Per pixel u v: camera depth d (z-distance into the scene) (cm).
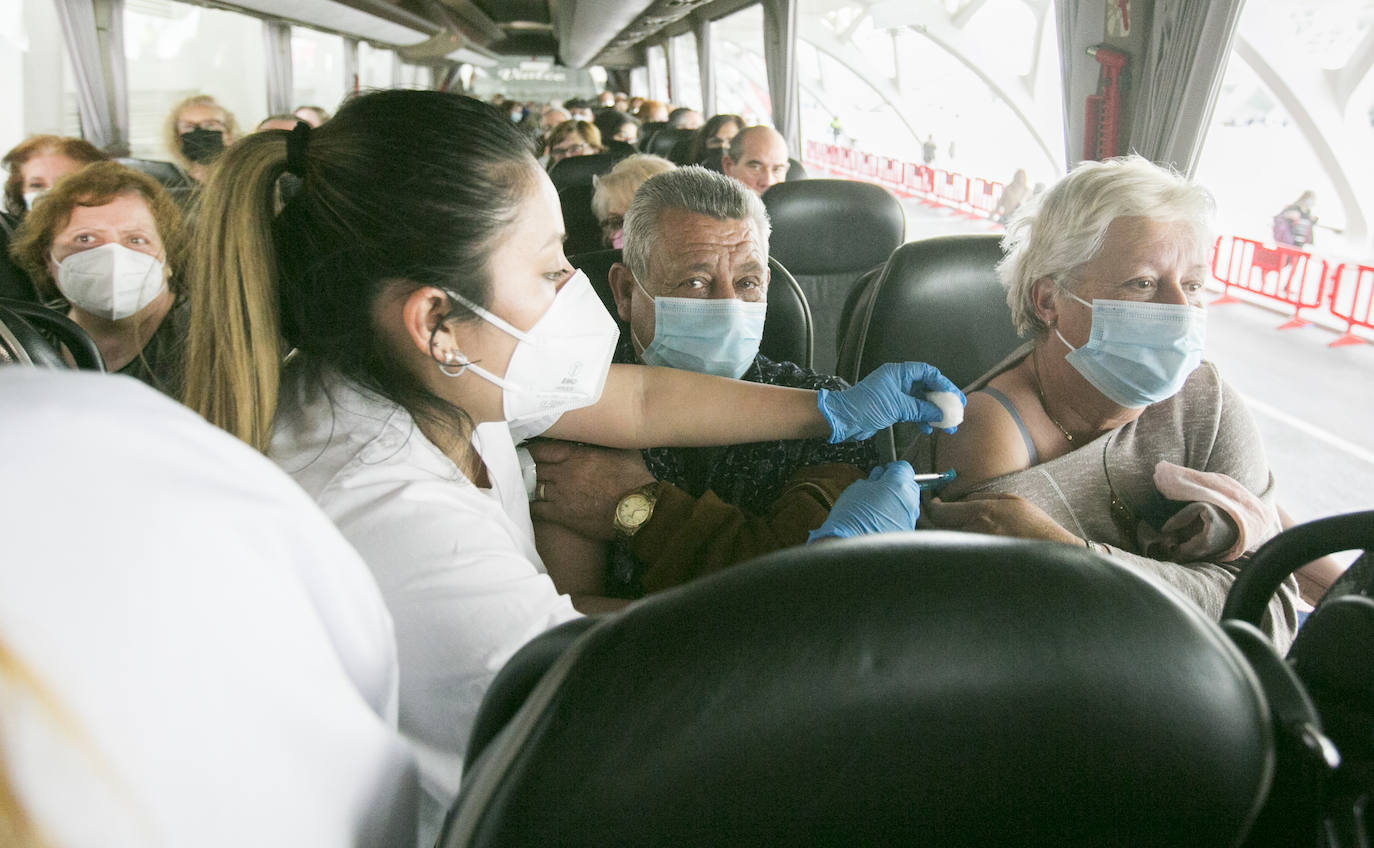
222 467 34
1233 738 32
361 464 84
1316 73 862
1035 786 32
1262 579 85
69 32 854
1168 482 142
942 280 182
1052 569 34
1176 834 34
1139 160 144
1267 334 648
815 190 334
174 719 28
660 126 973
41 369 31
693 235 152
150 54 1174
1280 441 434
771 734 30
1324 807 46
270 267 83
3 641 25
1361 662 54
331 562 41
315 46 1672
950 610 32
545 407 97
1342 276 632
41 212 190
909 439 185
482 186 81
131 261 191
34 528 27
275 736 33
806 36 1717
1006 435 151
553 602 86
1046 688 31
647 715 30
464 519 86
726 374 161
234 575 32
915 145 1889
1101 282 141
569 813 30
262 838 32
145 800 27
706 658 31
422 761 83
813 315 341
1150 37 334
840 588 32
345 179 81
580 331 94
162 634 28
